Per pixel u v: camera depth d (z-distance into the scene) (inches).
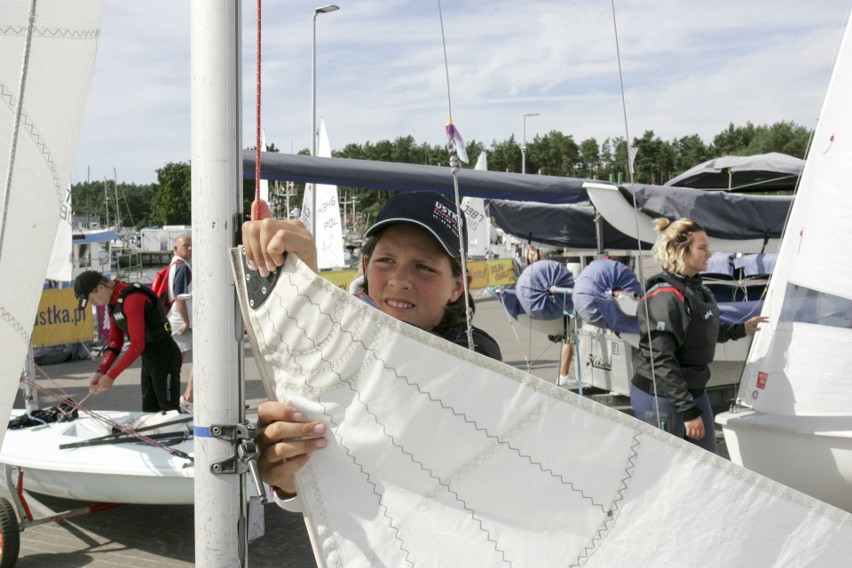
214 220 45.9
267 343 46.5
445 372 45.8
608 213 313.9
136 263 1485.0
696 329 157.1
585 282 283.0
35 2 67.7
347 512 46.8
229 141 45.9
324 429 46.3
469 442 46.0
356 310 45.2
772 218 330.3
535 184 329.7
